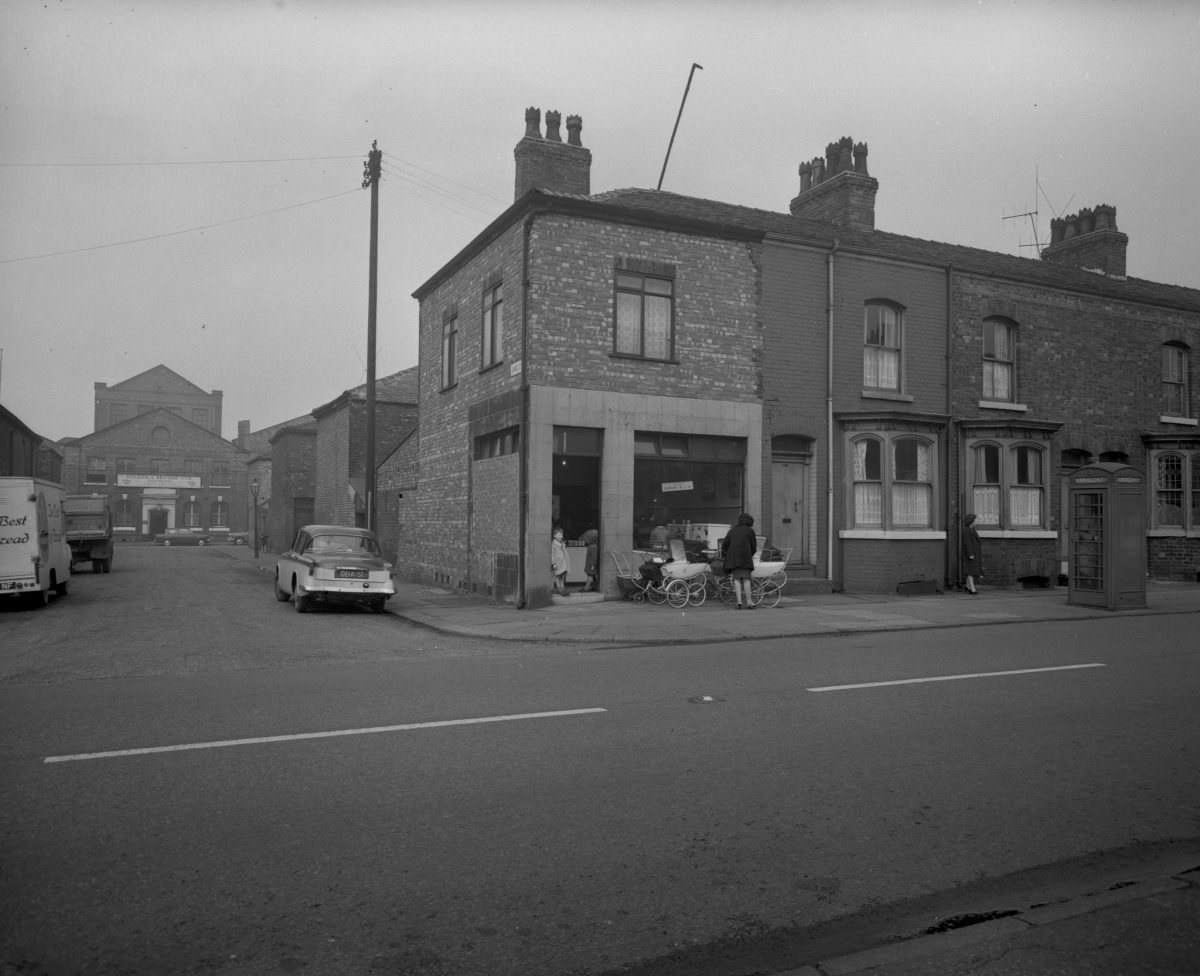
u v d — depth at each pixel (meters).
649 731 6.54
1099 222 24.84
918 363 18.89
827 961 3.28
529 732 6.50
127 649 11.07
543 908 3.74
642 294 16.50
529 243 15.70
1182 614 14.72
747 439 17.19
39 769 5.56
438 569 20.80
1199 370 22.70
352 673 9.10
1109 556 15.16
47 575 16.61
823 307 18.03
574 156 18.25
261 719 6.91
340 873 4.05
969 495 18.92
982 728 6.68
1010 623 13.62
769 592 15.89
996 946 3.39
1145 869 4.20
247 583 23.02
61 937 3.46
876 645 11.10
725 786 5.29
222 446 62.81
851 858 4.27
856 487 18.11
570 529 16.59
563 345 15.76
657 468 16.86
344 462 31.33
